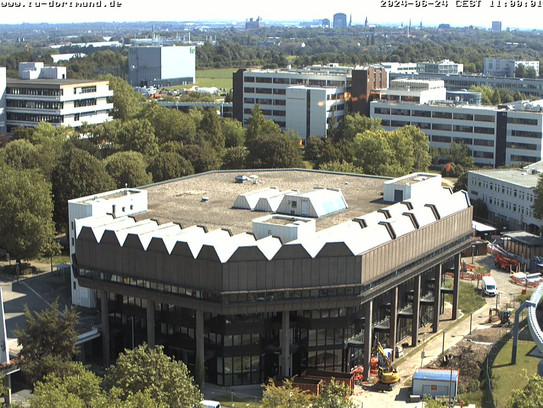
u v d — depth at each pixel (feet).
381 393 479.00
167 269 472.03
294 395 410.11
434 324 576.20
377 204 602.85
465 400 463.01
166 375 406.62
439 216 560.20
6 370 446.19
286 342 478.18
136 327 508.94
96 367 506.89
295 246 462.19
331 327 493.36
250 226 537.65
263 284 460.96
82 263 502.79
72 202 549.13
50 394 372.58
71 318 460.55
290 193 588.09
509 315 593.01
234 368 484.33
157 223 528.22
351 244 472.85
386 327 526.16
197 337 471.21
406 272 518.37
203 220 553.23
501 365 505.25
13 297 605.73
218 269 455.22
